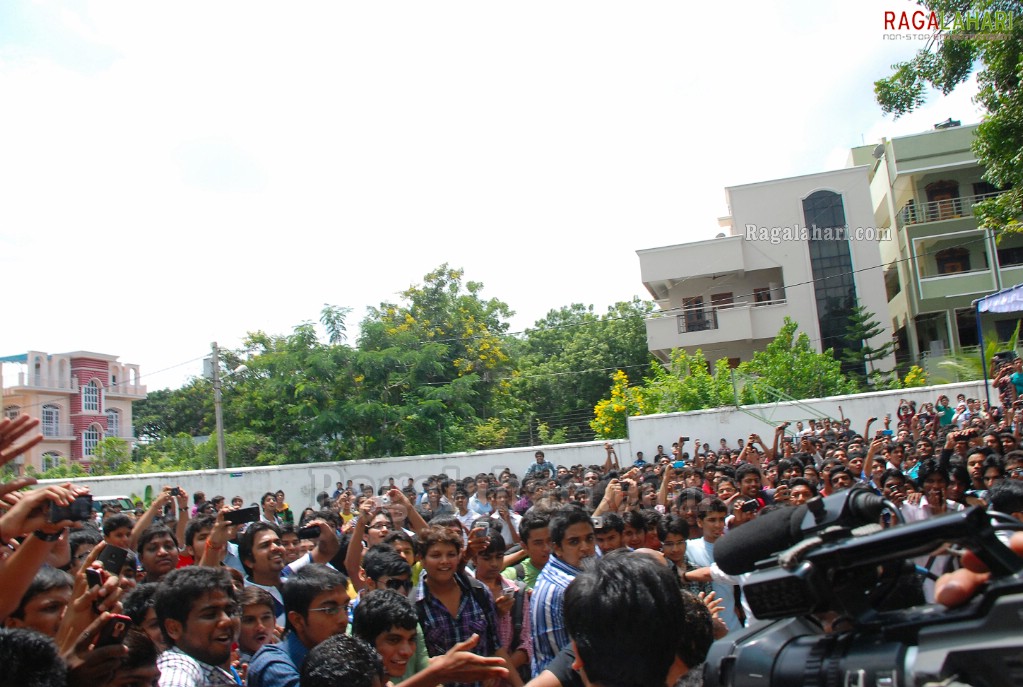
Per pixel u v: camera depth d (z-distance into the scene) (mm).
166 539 5938
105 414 42156
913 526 1590
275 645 3918
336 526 7891
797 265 31250
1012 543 1710
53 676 2535
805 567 1664
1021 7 11531
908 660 1483
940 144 29500
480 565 5359
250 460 25094
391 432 23609
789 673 1659
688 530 6223
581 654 2180
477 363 28047
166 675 3389
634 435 20938
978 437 10469
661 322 32062
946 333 29594
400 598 3971
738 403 21453
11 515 3096
